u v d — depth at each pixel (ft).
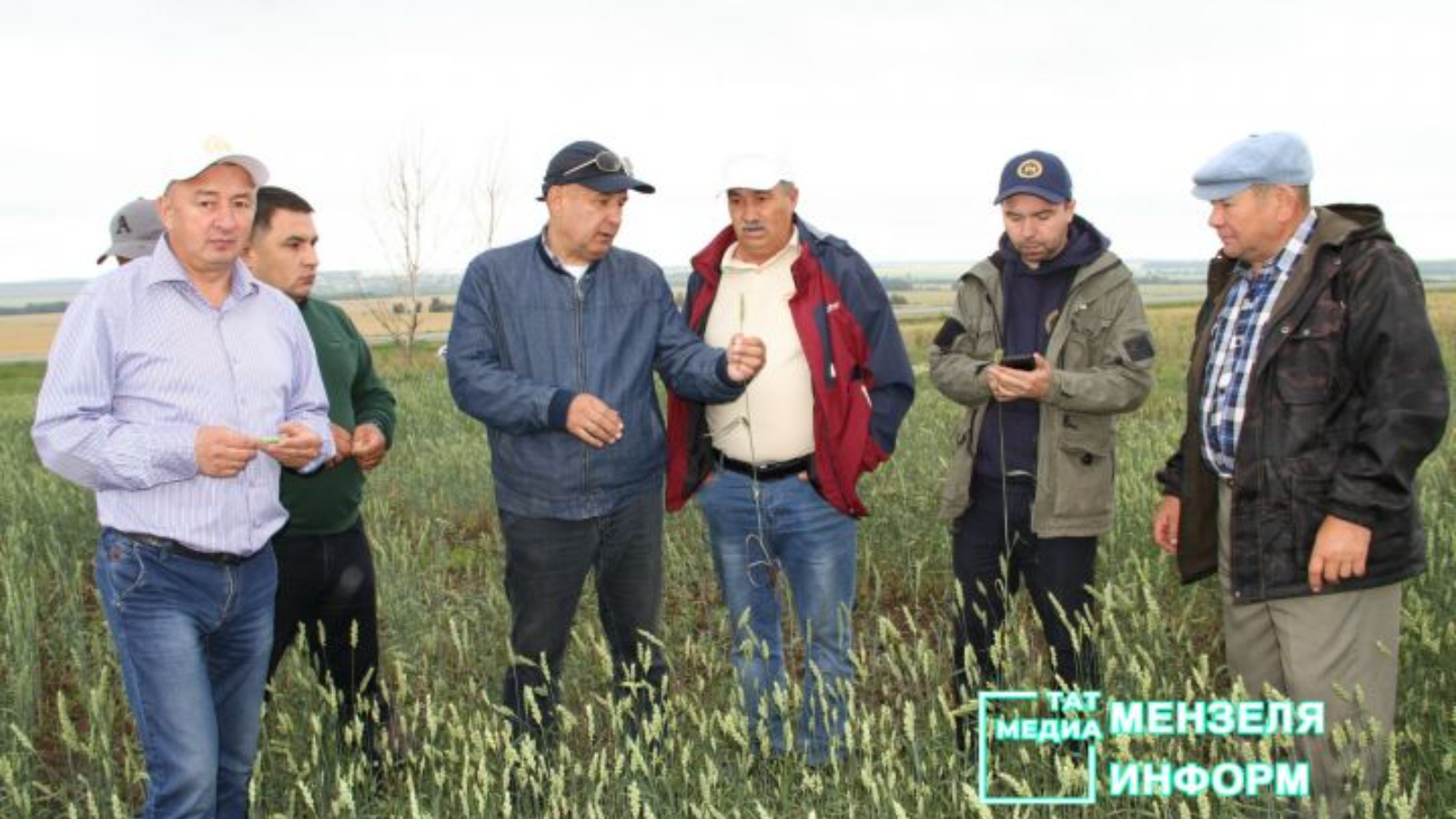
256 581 9.61
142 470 8.50
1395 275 9.10
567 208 11.27
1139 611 14.17
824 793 10.16
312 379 10.40
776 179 11.66
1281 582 9.77
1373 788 9.45
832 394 11.96
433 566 18.65
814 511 12.44
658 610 12.70
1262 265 10.28
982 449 12.69
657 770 10.78
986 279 12.84
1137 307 12.03
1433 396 8.91
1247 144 9.80
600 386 11.64
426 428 36.88
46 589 17.83
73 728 10.05
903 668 14.15
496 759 11.00
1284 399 9.69
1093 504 12.06
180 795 8.86
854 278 12.23
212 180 8.87
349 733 10.25
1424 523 16.44
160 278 9.02
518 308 11.60
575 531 11.71
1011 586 13.19
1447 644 11.64
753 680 12.36
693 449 12.89
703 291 12.92
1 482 25.30
